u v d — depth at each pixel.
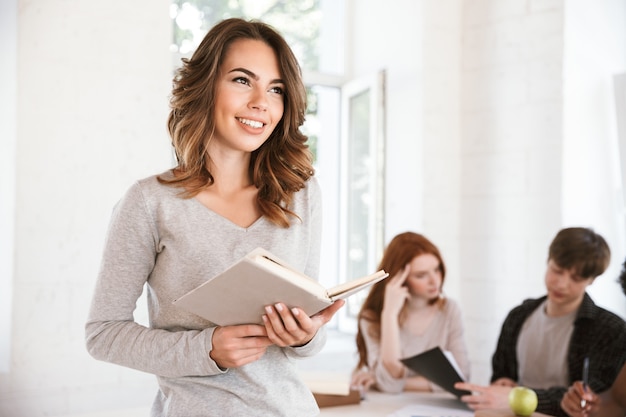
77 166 2.70
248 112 1.29
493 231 3.36
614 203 3.24
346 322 3.82
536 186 3.18
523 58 3.23
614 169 3.25
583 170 3.14
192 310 1.13
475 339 3.42
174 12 3.34
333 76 3.82
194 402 1.25
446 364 2.15
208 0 3.45
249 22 1.34
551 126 3.12
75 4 2.68
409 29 3.47
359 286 1.19
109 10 2.75
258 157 1.38
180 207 1.27
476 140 3.43
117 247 1.25
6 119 2.60
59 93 2.66
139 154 2.82
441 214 3.44
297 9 3.76
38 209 2.63
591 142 3.18
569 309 2.44
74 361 2.70
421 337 2.71
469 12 3.46
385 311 2.60
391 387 2.49
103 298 1.25
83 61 2.70
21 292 2.60
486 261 3.39
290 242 1.34
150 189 1.27
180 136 1.33
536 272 3.17
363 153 3.72
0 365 2.61
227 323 1.18
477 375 3.40
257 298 1.11
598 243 2.35
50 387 2.65
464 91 3.48
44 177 2.64
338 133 3.89
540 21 3.16
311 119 3.84
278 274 1.06
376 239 3.56
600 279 3.15
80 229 2.70
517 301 3.24
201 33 3.43
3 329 2.62
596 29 3.18
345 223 3.82
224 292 1.09
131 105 2.80
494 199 3.36
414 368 2.29
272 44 1.35
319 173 3.88
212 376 1.26
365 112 3.70
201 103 1.30
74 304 2.70
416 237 2.70
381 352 2.58
